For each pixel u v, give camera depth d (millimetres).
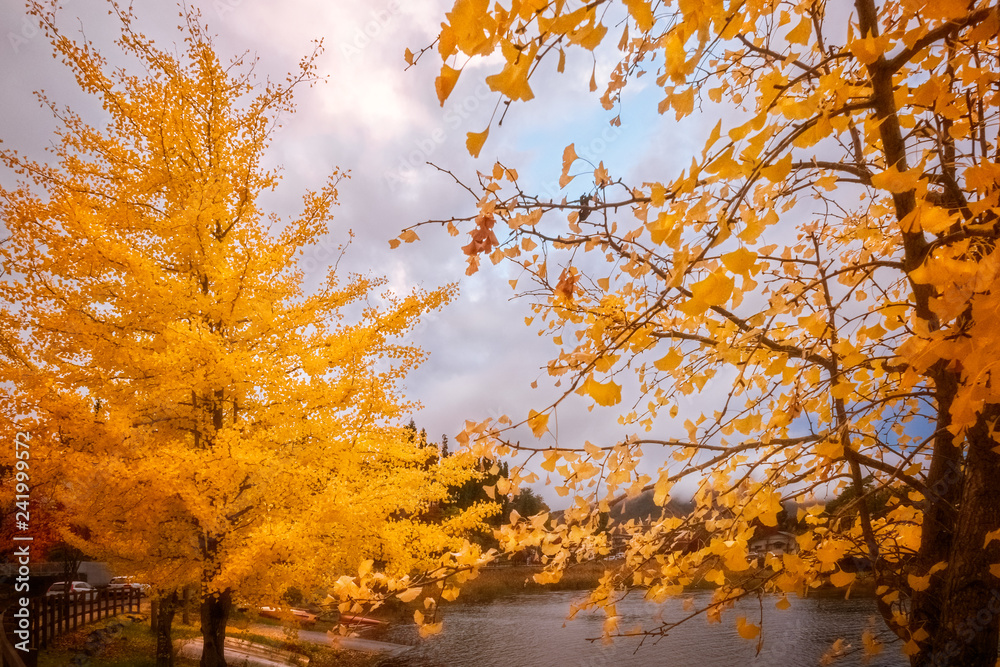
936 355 959
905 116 1419
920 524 2027
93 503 5422
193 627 14219
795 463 1763
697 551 1867
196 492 5176
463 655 13992
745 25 1377
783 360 1781
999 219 946
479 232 1453
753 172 890
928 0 956
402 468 6035
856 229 2047
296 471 5527
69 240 5500
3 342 5285
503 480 1721
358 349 6051
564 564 2045
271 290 6684
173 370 5504
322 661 12617
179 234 6320
